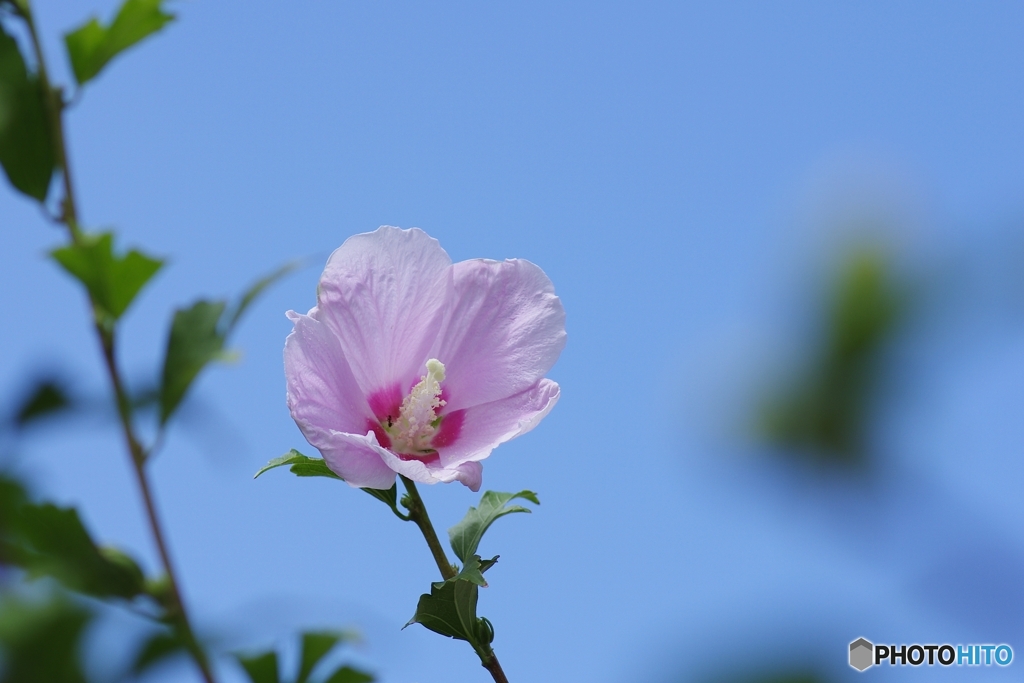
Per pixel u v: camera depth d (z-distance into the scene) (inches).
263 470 44.2
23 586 35.8
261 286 40.9
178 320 41.0
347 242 44.8
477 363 45.4
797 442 18.9
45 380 39.3
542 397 45.2
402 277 45.0
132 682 35.8
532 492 45.1
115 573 40.4
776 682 17.5
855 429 18.6
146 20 41.9
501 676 44.3
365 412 45.0
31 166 41.4
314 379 44.2
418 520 44.5
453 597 44.2
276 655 40.5
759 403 19.1
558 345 45.3
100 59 41.9
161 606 40.4
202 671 40.1
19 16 41.6
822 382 18.8
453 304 45.4
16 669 33.2
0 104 41.4
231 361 40.7
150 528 40.6
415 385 45.4
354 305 44.7
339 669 40.7
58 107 41.6
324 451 43.9
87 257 40.8
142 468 40.7
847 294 18.6
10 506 36.4
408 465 43.9
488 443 45.1
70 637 33.5
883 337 18.4
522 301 45.5
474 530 44.9
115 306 41.0
